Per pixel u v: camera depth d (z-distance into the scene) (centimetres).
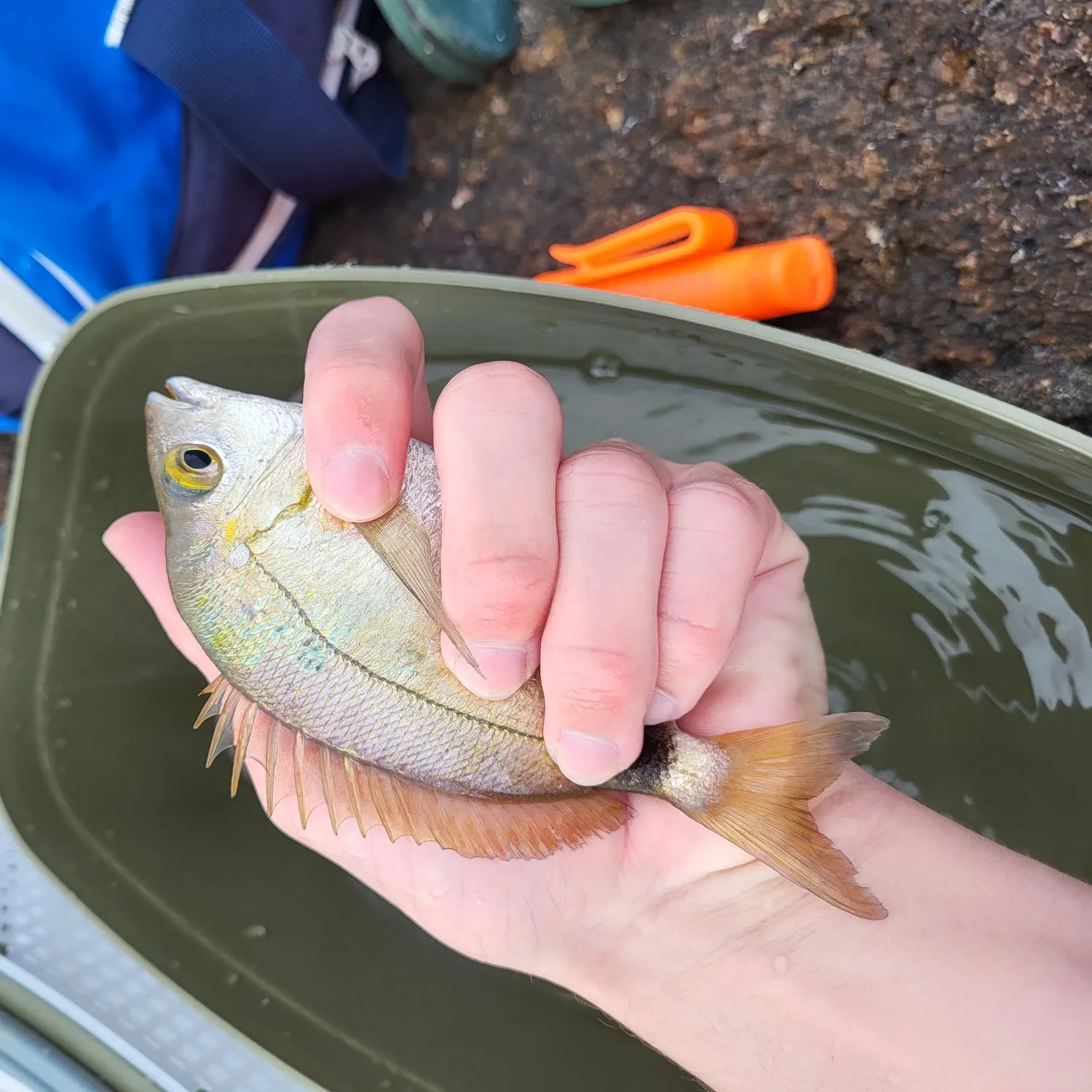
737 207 28
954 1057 17
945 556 25
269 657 18
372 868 21
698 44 27
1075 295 25
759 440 25
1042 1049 17
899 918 18
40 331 29
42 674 22
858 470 25
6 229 28
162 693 24
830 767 18
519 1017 23
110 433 23
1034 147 24
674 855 20
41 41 27
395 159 32
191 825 24
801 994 18
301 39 29
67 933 26
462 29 29
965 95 25
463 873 21
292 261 34
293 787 20
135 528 22
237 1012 22
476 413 17
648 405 25
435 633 18
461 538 17
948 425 22
